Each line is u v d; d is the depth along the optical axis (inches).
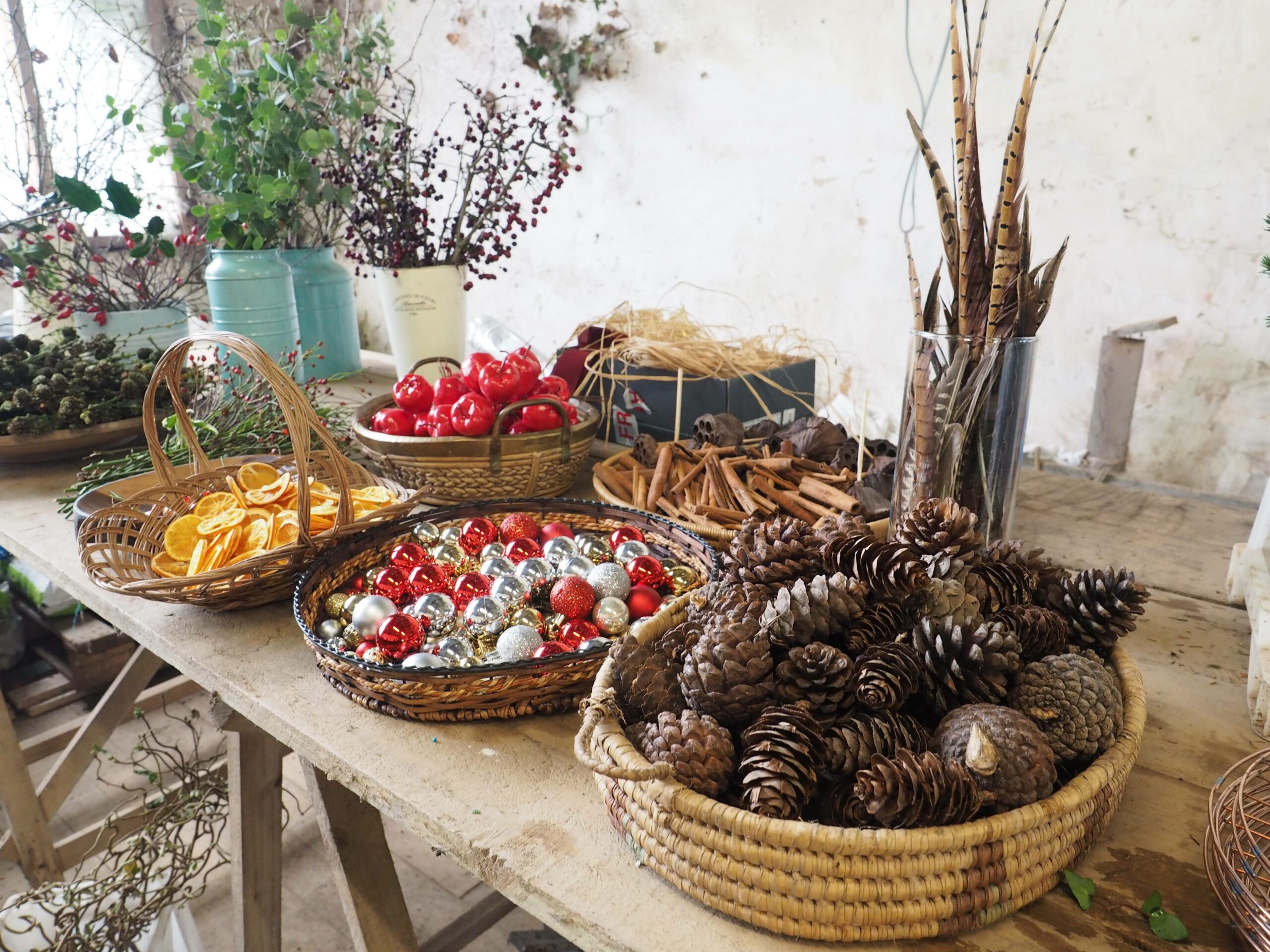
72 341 72.9
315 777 41.1
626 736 25.7
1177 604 41.6
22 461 63.2
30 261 81.5
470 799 28.8
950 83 101.3
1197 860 25.6
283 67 73.1
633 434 64.5
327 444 39.6
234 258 70.1
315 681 36.2
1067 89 95.0
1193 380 94.2
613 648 28.2
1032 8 95.3
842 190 112.8
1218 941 22.7
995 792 23.2
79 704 94.3
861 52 106.9
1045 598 31.2
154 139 125.3
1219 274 90.4
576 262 141.9
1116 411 95.7
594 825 27.7
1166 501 55.8
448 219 73.6
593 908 24.1
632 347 63.5
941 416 37.8
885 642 26.9
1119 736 25.9
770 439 56.6
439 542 42.9
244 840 51.3
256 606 42.6
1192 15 86.3
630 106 129.0
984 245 37.2
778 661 26.2
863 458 52.6
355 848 42.6
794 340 121.0
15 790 69.8
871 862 21.5
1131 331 92.7
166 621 41.6
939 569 29.1
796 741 23.6
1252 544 40.5
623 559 40.6
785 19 111.6
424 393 54.1
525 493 51.8
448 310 73.0
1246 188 87.1
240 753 49.4
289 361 66.7
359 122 84.5
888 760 22.6
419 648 34.4
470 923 59.8
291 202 75.2
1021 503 55.5
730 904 23.0
